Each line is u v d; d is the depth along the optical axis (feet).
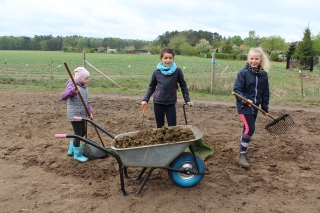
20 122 26.32
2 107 32.40
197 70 100.53
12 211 12.47
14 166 17.11
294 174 16.21
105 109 32.60
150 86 17.37
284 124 16.79
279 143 21.40
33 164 17.44
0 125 25.25
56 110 31.48
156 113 17.17
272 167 17.02
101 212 12.41
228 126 26.03
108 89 47.73
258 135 23.38
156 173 16.07
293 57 105.19
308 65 99.96
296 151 19.77
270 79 59.77
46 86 50.24
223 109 33.40
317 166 17.38
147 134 14.44
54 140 21.84
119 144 13.87
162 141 13.64
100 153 18.13
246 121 16.37
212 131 24.44
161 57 16.46
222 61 172.24
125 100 38.55
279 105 37.29
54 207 12.78
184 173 14.01
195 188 14.46
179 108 33.50
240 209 12.69
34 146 20.48
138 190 13.78
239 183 15.03
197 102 37.88
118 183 14.98
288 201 13.38
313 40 154.71
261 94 16.66
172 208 12.70
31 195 13.78
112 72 87.56
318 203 13.26
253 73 16.16
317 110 34.40
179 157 13.97
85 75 17.19
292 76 70.18
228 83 47.03
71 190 14.23
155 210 12.56
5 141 21.45
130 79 62.85
